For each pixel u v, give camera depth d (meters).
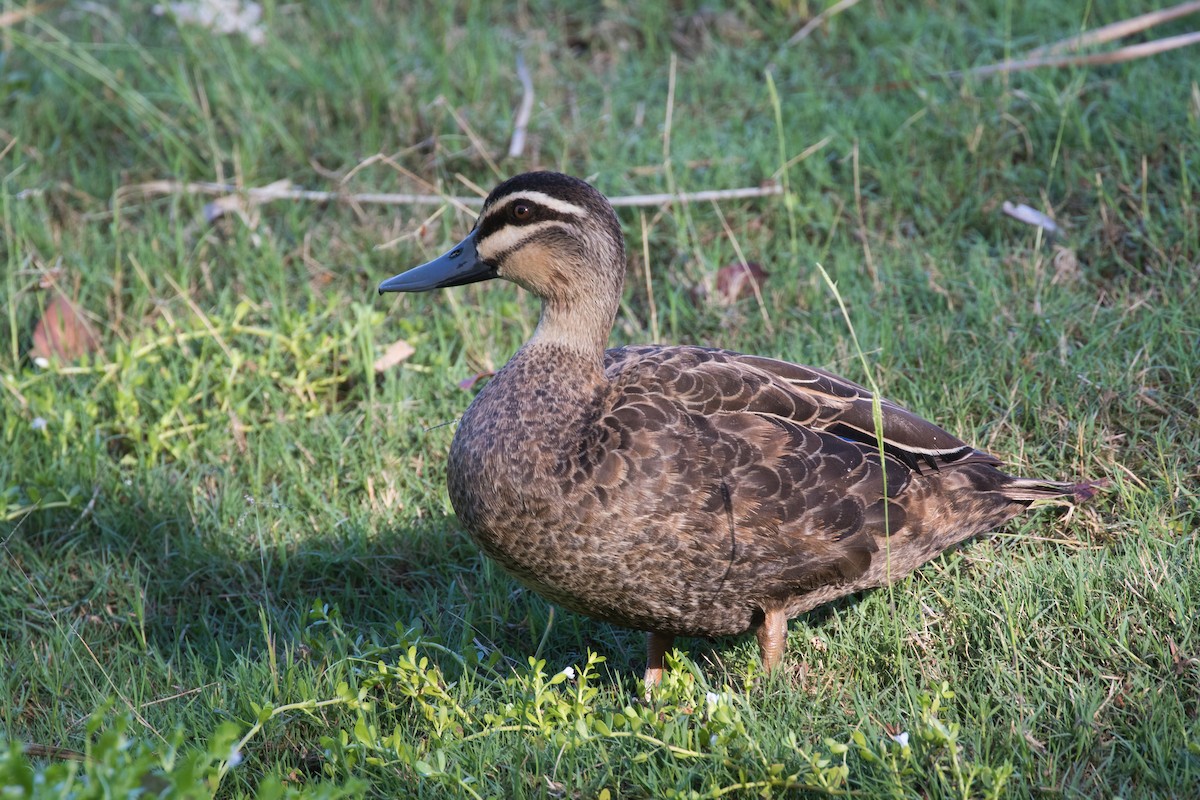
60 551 9.71
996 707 7.53
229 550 9.75
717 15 15.41
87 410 10.58
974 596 8.50
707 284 11.62
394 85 14.50
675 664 7.77
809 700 7.84
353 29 15.50
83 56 14.40
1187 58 13.36
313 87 14.41
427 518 9.90
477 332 11.48
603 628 9.02
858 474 7.86
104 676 8.47
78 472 10.18
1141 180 11.82
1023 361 10.23
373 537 9.74
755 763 7.01
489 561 9.33
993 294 10.87
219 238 12.95
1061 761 7.24
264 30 15.45
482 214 8.54
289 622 9.18
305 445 10.60
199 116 14.07
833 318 11.15
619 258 8.27
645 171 12.79
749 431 7.78
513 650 8.82
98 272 12.15
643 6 15.62
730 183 12.66
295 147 13.62
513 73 14.75
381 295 12.04
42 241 12.54
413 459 10.39
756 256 12.16
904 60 14.05
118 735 5.78
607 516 7.53
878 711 7.64
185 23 15.52
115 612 9.44
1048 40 13.97
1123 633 7.86
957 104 13.08
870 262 11.62
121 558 9.77
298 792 6.27
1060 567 8.45
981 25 14.55
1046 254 11.43
